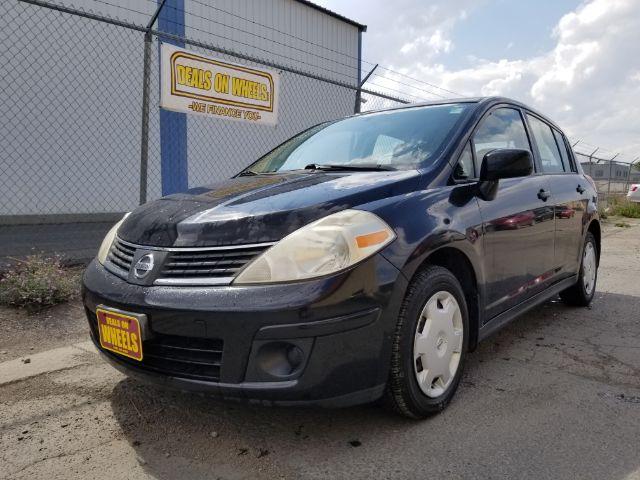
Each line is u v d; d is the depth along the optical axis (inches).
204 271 89.3
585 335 158.1
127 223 111.3
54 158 388.2
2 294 173.9
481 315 118.4
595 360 136.5
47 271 182.7
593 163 647.1
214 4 457.4
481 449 92.1
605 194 743.7
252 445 94.4
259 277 85.0
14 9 360.5
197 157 430.0
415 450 91.8
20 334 154.5
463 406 109.2
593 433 97.7
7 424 103.6
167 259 92.7
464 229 109.1
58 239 310.8
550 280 155.6
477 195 119.0
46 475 86.4
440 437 96.3
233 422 102.8
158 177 422.9
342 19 574.2
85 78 395.5
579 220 173.8
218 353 87.3
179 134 421.4
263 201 99.0
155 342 92.7
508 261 128.2
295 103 492.7
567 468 86.0
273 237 88.5
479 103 138.9
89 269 111.3
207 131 433.7
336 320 84.3
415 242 95.8
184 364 91.2
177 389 90.3
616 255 331.0
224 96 265.7
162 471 86.9
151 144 420.5
